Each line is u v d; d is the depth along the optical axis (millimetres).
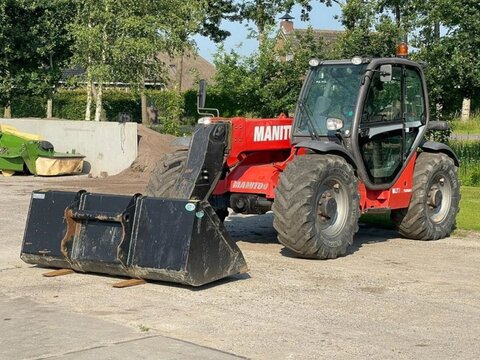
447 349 6445
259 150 10406
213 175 9516
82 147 21062
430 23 19000
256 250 10523
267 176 10117
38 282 8602
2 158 19828
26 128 22359
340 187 9969
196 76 23344
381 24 19125
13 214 13461
